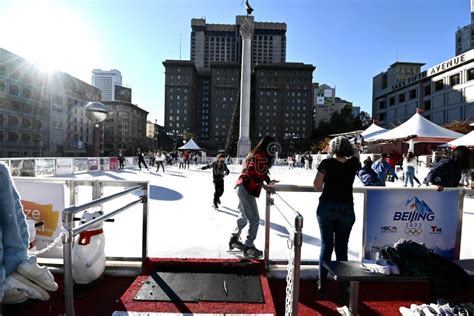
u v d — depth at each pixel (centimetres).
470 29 12006
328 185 297
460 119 5762
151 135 17575
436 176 388
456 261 290
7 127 6438
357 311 275
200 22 15625
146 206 356
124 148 11681
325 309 283
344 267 266
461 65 5781
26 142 6938
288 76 12238
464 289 257
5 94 6375
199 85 14788
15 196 243
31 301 282
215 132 12669
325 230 299
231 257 371
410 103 7381
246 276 335
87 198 795
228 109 12606
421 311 265
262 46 15488
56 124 7938
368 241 352
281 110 12231
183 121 12681
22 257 246
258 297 289
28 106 7012
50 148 7681
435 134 1330
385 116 8600
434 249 358
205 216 620
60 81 8094
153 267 346
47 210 352
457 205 358
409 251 267
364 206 350
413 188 353
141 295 288
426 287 329
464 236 514
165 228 520
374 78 9406
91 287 311
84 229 236
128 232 490
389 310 285
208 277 330
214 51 15750
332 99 16538
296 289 213
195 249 404
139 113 13125
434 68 6494
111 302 287
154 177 1600
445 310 263
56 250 350
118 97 12444
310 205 791
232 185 1282
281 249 418
